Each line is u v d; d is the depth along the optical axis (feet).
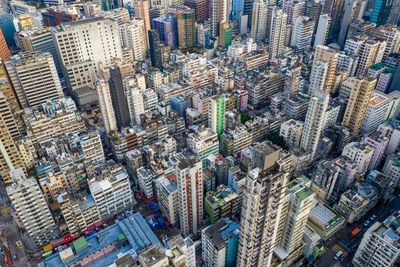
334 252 595.06
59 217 619.67
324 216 622.13
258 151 388.98
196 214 597.11
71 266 531.09
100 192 618.44
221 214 622.13
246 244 449.48
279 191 416.67
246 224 429.38
